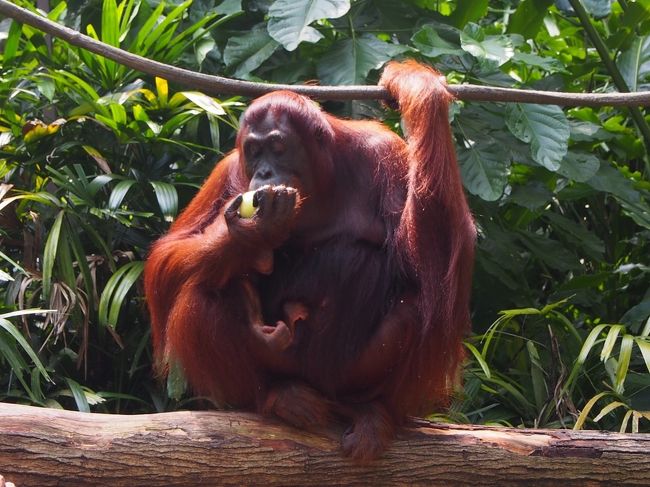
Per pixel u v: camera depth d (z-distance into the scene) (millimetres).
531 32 8180
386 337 4148
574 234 7289
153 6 7637
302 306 4281
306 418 4062
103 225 6594
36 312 5480
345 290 4340
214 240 4137
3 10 4172
